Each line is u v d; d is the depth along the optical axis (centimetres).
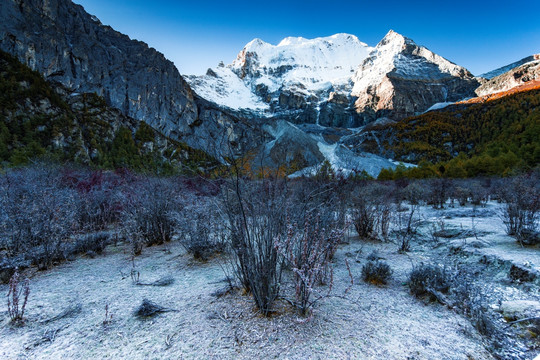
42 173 649
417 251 468
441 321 228
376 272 319
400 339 199
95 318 235
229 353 181
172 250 473
